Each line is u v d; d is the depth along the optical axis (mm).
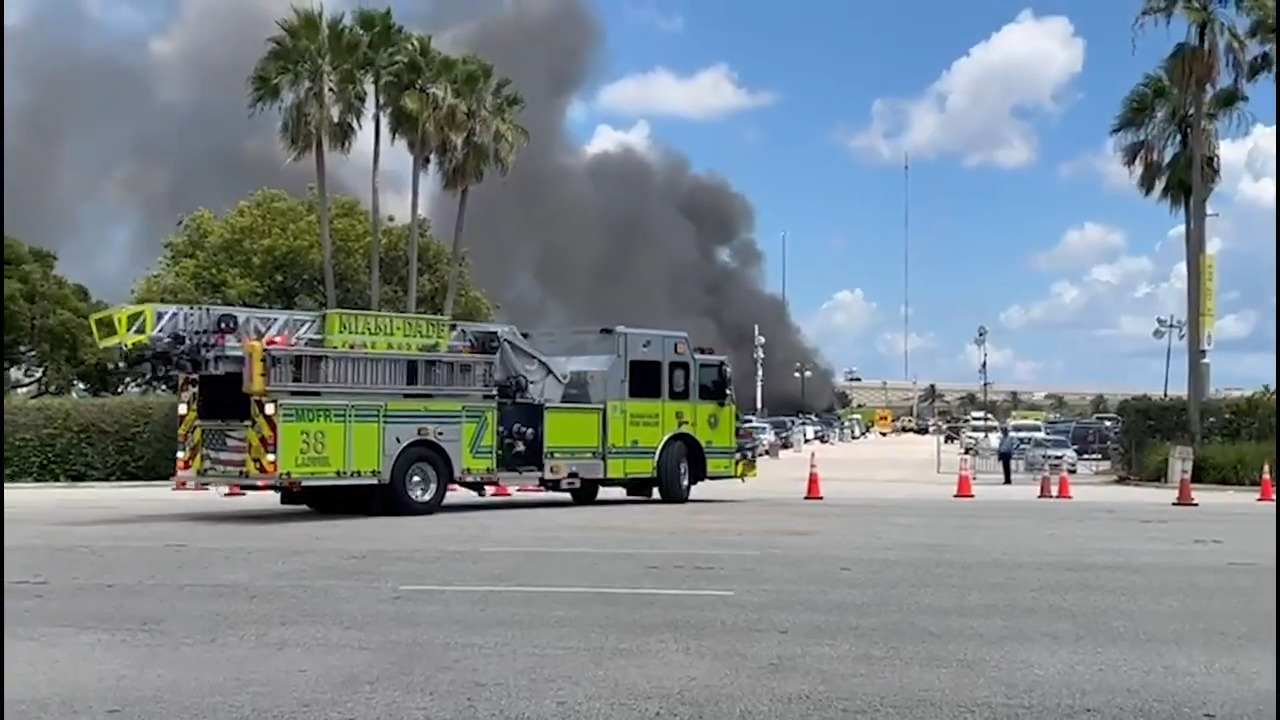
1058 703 7750
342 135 43312
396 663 8781
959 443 80188
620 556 14711
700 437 25391
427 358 21453
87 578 12828
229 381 20109
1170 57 38469
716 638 9648
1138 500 29125
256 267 57750
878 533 18047
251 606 11070
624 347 24328
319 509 22266
